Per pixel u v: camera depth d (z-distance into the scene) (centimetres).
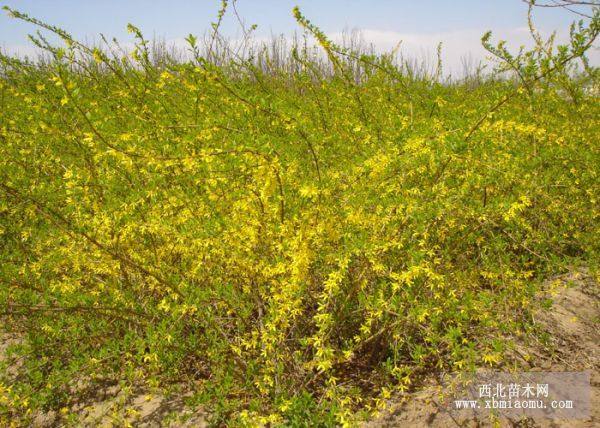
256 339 253
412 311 221
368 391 259
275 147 235
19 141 391
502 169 265
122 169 311
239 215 258
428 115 367
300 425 227
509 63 319
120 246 276
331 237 251
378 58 363
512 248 330
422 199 241
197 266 258
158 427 244
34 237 325
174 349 246
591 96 444
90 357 272
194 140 301
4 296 242
